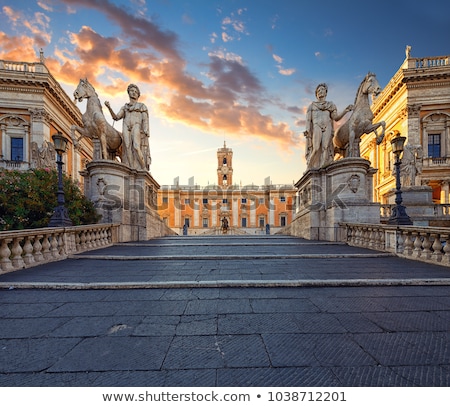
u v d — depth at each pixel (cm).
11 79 2900
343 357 243
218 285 479
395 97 3241
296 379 213
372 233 962
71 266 664
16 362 237
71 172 3531
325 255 778
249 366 230
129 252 898
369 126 1278
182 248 1020
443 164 2869
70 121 3594
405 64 3092
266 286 479
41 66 3027
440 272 571
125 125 1445
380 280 489
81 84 1327
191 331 300
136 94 1477
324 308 369
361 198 1227
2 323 324
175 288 474
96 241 1032
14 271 599
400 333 292
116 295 435
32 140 2984
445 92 2902
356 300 402
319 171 1359
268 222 6094
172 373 221
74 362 237
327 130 1415
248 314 350
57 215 838
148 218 1420
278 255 778
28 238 662
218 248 1012
